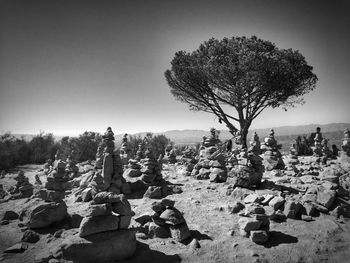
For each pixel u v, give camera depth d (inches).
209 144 608.1
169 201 276.8
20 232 284.8
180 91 1142.3
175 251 241.3
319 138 861.2
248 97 963.3
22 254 233.3
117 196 238.4
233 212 335.9
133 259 226.5
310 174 526.3
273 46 1014.4
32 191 521.7
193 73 1011.3
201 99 1125.7
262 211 295.3
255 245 253.6
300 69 941.2
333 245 254.7
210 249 244.4
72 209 366.0
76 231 272.2
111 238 221.6
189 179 555.2
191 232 280.7
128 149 795.4
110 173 418.9
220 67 898.7
